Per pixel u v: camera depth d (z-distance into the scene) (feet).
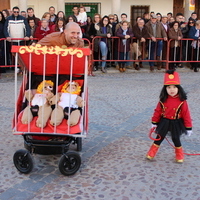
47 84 11.76
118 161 12.63
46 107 11.32
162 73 34.83
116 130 16.22
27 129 11.11
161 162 12.59
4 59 31.32
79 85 12.09
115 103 21.47
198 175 11.50
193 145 14.38
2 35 30.37
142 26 33.60
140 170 11.85
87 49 10.73
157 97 23.27
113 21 34.81
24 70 12.17
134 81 29.84
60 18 29.45
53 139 11.42
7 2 49.16
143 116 18.57
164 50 35.01
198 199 9.89
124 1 51.60
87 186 10.66
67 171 11.25
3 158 12.84
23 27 30.14
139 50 34.47
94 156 13.11
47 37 12.08
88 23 33.53
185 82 29.12
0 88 25.85
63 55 10.67
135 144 14.42
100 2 51.49
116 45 33.40
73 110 11.33
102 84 28.14
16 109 11.35
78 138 13.30
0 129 16.17
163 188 10.55
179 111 11.93
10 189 10.46
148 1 52.03
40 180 11.07
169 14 39.24
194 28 34.47
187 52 35.35
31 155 11.30
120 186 10.67
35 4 50.44
